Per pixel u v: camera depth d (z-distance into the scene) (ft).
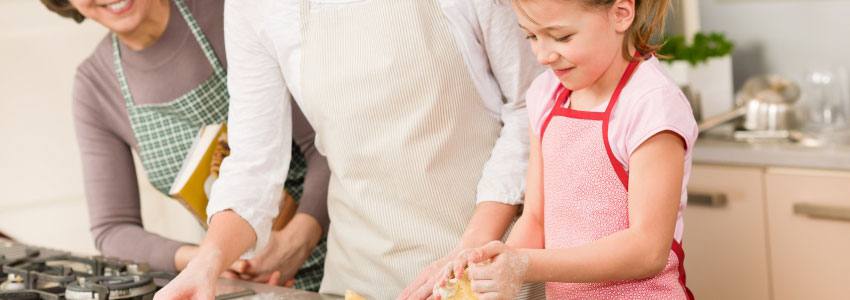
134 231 6.82
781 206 8.45
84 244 10.40
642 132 4.27
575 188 4.61
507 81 5.33
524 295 5.38
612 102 4.45
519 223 4.96
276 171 5.74
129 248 6.68
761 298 8.69
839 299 8.22
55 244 10.12
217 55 6.85
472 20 5.20
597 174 4.53
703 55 9.60
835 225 8.14
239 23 5.59
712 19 10.56
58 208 10.12
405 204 5.42
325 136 5.59
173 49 6.79
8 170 9.68
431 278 4.44
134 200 7.15
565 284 4.74
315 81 5.46
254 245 5.58
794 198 8.36
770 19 10.16
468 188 5.38
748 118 9.39
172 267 6.45
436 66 5.25
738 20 10.38
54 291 5.32
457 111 5.33
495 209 5.17
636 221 4.21
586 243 4.27
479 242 5.01
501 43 5.17
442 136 5.32
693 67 9.61
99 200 7.00
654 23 4.44
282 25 5.49
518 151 5.28
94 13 6.40
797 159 8.32
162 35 6.76
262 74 5.68
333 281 5.90
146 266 5.84
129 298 5.20
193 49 6.81
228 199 5.49
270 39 5.54
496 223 5.13
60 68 10.00
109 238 6.86
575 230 4.64
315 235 6.57
